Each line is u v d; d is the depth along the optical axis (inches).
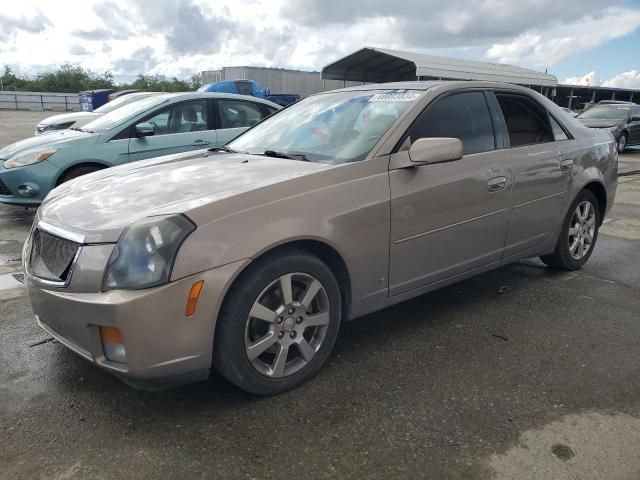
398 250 123.0
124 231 92.9
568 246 180.5
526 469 86.1
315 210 107.6
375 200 116.4
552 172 161.0
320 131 139.9
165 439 93.9
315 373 114.7
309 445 92.2
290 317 106.8
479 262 144.6
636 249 219.6
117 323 89.3
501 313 150.4
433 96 135.3
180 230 92.5
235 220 97.9
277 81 1084.5
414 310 152.3
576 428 96.7
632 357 124.6
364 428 96.8
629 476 84.7
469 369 118.4
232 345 98.7
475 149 140.7
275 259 102.3
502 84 156.3
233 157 138.7
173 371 93.7
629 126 653.3
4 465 87.2
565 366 120.1
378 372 116.9
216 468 86.6
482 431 95.8
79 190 119.7
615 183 194.5
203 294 93.1
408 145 125.8
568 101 1504.7
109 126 259.0
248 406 103.7
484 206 140.3
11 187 242.2
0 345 129.4
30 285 104.4
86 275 93.2
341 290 118.5
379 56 920.9
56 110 1755.7
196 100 279.1
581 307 155.3
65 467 86.9
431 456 89.2
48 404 104.7
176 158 148.2
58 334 102.3
